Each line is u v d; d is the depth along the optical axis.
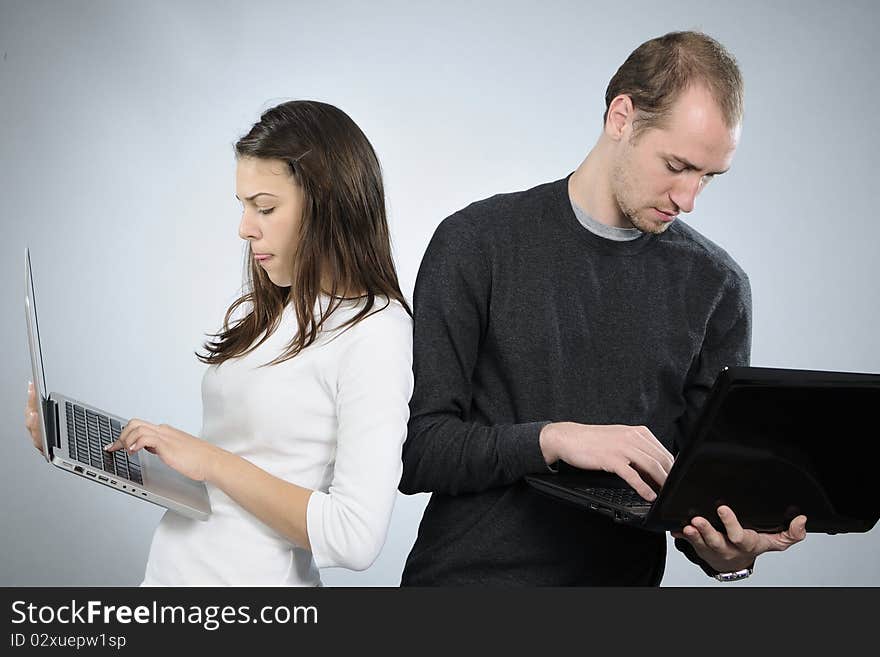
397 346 1.48
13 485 4.49
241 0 4.49
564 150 4.44
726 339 1.81
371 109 4.45
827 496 1.47
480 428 1.65
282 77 4.50
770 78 4.22
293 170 1.49
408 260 4.46
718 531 1.47
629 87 1.58
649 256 1.75
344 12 4.45
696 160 1.53
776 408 1.33
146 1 4.52
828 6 4.19
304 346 1.49
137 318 4.59
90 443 1.50
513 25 4.41
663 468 1.53
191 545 1.51
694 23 4.28
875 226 4.26
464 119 4.45
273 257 1.52
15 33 4.54
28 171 4.57
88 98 4.56
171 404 4.61
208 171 4.57
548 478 1.62
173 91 4.54
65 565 4.45
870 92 4.21
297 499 1.42
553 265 1.72
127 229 4.57
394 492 1.44
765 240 4.27
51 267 4.57
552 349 1.71
